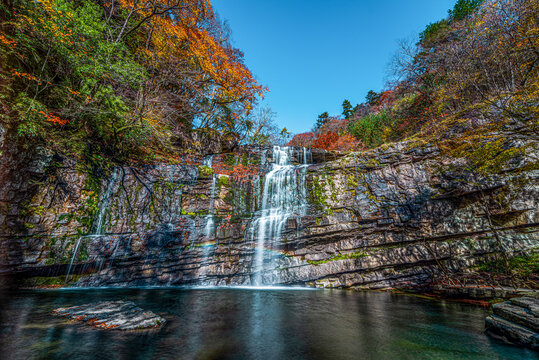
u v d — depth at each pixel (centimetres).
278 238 1166
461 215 974
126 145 1234
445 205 1016
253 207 1329
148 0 1229
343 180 1241
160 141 1376
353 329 495
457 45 1466
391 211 1093
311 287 1045
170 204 1203
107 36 1095
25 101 829
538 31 927
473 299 739
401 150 1196
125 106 1059
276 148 1752
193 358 340
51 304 651
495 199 920
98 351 349
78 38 846
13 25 791
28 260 871
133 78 978
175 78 1508
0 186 798
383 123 2498
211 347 386
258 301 760
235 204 1308
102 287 983
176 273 1091
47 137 944
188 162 1500
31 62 891
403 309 667
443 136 1128
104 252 1021
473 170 986
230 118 2306
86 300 716
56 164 973
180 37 1469
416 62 1928
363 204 1148
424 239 1002
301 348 391
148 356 341
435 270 933
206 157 1673
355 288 1006
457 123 1120
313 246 1127
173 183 1246
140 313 550
